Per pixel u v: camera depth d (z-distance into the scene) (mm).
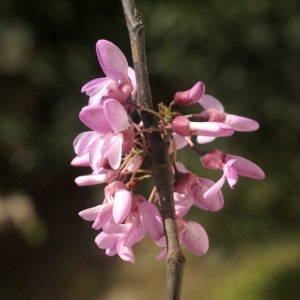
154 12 675
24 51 711
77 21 730
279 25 651
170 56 674
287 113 663
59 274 721
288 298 604
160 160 233
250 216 680
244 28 651
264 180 676
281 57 655
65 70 726
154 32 675
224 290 633
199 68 667
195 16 657
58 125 732
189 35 661
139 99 241
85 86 235
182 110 694
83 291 693
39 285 708
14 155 742
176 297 225
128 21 246
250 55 657
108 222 234
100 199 771
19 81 728
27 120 743
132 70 250
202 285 651
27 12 712
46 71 716
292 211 674
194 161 651
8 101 733
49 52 725
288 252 657
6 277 706
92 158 230
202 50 664
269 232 678
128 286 680
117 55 235
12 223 726
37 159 743
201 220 692
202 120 252
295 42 649
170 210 230
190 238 250
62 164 756
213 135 234
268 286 622
